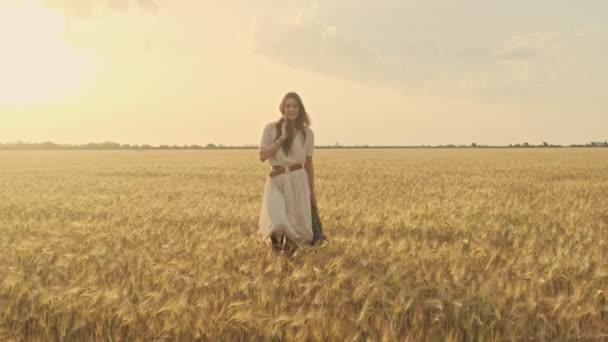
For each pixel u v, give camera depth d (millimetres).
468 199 14414
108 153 96125
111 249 7219
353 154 78812
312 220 7191
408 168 35250
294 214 6949
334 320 4133
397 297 4465
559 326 4125
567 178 24828
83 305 4547
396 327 4176
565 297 4473
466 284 5125
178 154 86750
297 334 3902
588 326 4148
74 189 20219
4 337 4094
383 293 4680
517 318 4105
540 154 70250
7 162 55812
